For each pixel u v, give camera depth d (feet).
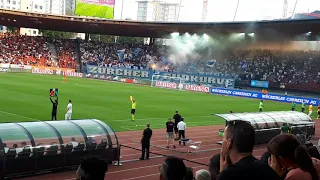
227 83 260.62
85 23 291.38
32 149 53.57
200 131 104.12
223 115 89.10
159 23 269.44
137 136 89.51
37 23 306.55
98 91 193.88
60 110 120.06
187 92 233.14
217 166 19.08
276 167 16.16
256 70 271.08
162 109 143.23
